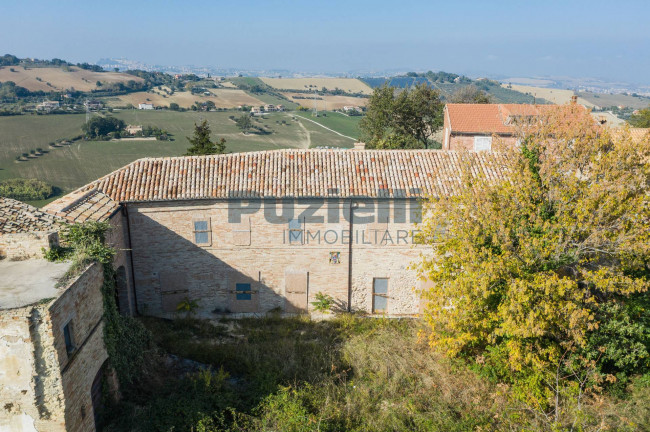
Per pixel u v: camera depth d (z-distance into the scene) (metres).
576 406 18.00
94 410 16.23
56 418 13.57
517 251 20.02
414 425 17.64
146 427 16.05
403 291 26.25
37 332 12.88
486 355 20.84
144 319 24.92
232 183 24.94
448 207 21.45
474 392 19.55
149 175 25.22
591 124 23.02
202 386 18.53
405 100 59.44
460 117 42.00
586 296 20.36
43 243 16.33
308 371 20.27
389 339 23.33
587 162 21.98
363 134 63.56
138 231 24.53
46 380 13.25
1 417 13.38
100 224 18.58
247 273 25.78
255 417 17.23
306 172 25.64
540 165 21.77
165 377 19.52
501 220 19.61
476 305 19.80
